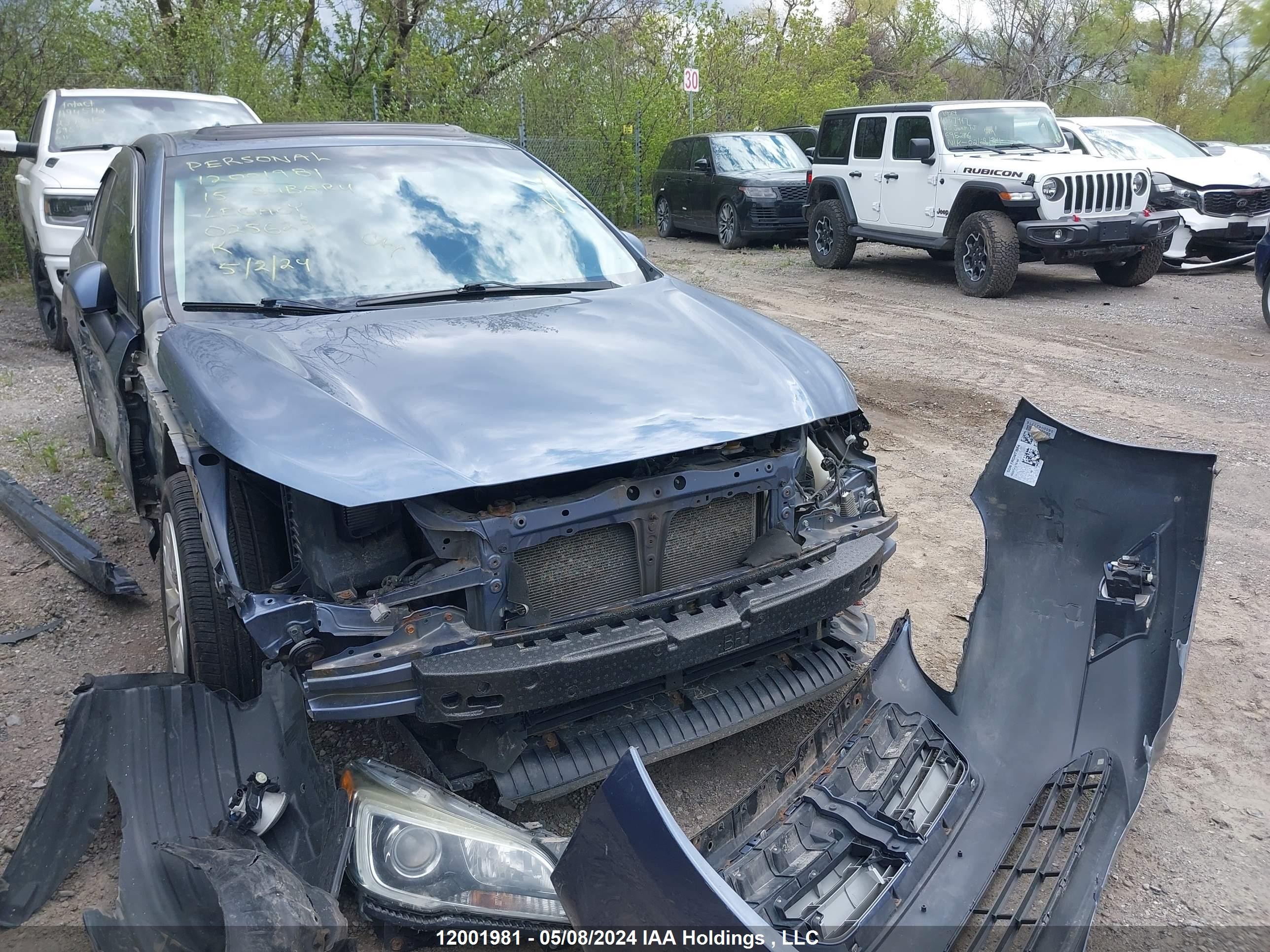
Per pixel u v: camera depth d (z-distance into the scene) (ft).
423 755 8.79
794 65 79.82
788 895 7.49
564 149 58.34
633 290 12.06
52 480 18.29
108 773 8.59
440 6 53.16
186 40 43.45
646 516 8.96
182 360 9.43
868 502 10.63
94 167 27.55
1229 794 10.02
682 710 9.32
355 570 8.25
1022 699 9.61
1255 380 24.53
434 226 12.30
